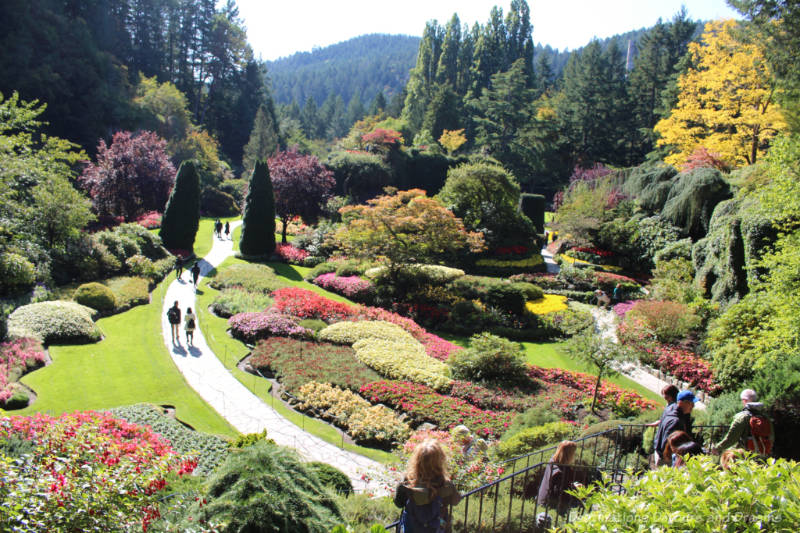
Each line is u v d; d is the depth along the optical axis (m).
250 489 5.73
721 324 17.83
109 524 5.34
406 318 24.64
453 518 6.94
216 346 19.14
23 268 18.98
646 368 20.69
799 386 9.72
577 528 4.07
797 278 14.52
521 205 47.09
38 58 51.22
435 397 15.84
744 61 34.00
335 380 16.52
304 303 23.72
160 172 39.25
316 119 124.62
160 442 10.27
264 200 33.59
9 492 4.96
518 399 16.36
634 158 70.19
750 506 3.76
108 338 18.73
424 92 85.75
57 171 26.44
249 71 91.06
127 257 27.53
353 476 11.71
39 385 14.40
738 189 31.28
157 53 79.94
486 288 26.42
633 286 31.81
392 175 54.06
